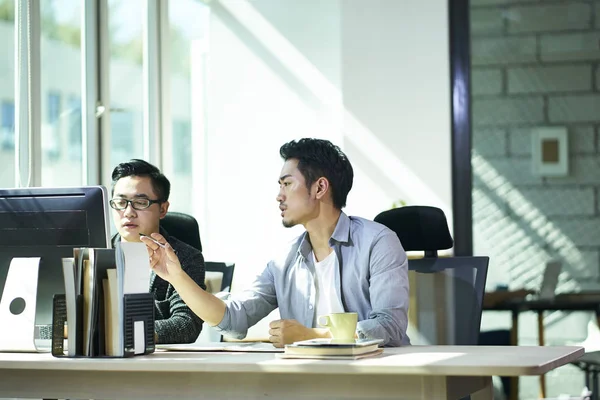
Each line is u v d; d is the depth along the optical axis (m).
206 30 6.24
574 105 5.66
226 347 2.74
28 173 4.41
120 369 2.38
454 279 3.39
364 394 2.27
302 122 6.07
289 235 6.08
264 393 2.35
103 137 5.07
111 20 5.18
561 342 5.60
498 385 5.57
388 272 2.96
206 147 6.22
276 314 5.84
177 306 3.47
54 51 4.67
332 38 6.03
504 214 5.71
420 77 5.73
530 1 5.72
